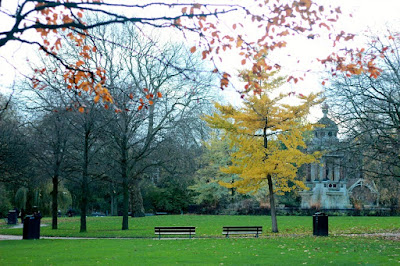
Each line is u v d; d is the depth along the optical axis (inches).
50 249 679.1
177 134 1203.2
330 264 496.4
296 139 992.2
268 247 671.8
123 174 1172.5
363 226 1130.0
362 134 800.9
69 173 1181.7
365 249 636.1
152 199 2484.0
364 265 486.6
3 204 2037.4
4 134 1080.2
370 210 1612.9
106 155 1157.7
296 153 968.3
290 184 2240.4
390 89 770.8
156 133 1235.2
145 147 1179.9
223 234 924.6
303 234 941.2
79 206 2501.2
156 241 809.5
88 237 952.9
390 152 759.1
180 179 1450.5
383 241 757.3
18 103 1190.3
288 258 548.7
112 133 1095.6
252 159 1019.3
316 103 937.5
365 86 803.4
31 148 1112.2
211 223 1282.0
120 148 1169.4
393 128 804.0
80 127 1111.0
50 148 1123.3
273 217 1016.2
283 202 2233.0
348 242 737.6
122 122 1112.8
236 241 783.1
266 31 334.6
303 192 1862.7
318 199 1806.1
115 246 716.7
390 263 497.4
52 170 1133.1
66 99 1048.2
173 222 1363.2
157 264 506.0
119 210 2672.2
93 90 421.1
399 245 689.0
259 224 1214.3
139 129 1296.8
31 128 1197.1
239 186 1023.0
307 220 1342.3
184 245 722.8
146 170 1238.9
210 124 1016.2
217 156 1914.4
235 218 1491.1
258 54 346.9
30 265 506.6
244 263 509.4
